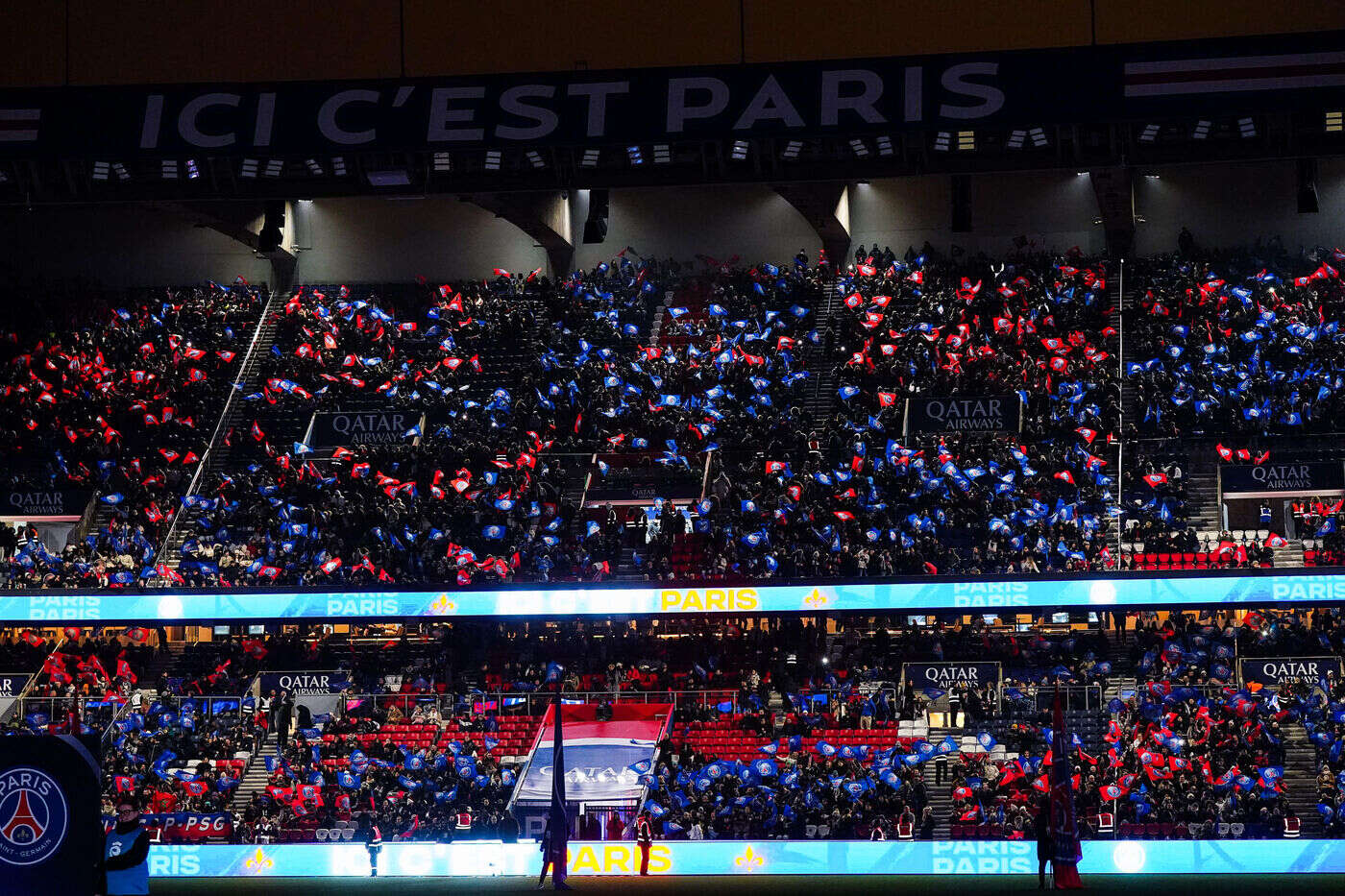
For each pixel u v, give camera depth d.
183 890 41.19
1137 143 49.06
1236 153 48.72
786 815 48.34
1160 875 44.31
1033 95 48.09
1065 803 34.84
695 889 39.38
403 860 47.88
